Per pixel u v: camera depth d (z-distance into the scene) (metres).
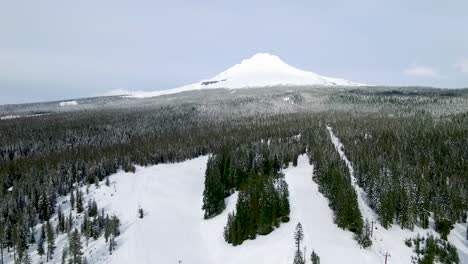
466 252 127.69
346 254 115.88
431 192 159.00
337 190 145.50
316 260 107.81
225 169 191.00
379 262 114.50
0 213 157.88
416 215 142.00
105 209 172.75
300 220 137.88
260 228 137.50
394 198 142.50
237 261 125.06
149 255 138.50
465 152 194.12
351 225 131.38
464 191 157.75
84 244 144.38
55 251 141.62
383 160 184.75
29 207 162.25
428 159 188.75
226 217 159.25
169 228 157.88
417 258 120.12
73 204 173.25
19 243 136.88
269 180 152.75
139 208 170.00
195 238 151.50
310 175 185.50
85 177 199.75
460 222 145.88
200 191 199.25
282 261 115.69
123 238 147.88
